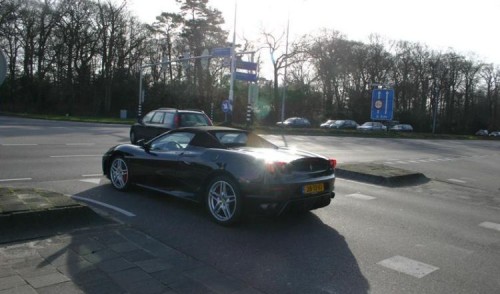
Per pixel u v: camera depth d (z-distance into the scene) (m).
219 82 55.47
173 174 6.34
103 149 14.19
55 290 3.38
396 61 71.44
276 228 5.62
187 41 53.09
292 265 4.32
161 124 15.01
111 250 4.34
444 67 74.06
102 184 7.94
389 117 39.03
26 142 15.39
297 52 48.06
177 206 6.48
